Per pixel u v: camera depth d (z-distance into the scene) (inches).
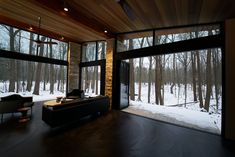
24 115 181.3
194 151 108.2
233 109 129.8
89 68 533.0
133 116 209.3
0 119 175.8
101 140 123.6
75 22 176.6
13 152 99.0
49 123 136.6
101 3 144.8
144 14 157.8
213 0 120.1
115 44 248.8
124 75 270.8
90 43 332.8
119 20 185.9
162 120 192.7
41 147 107.6
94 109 192.2
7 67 481.4
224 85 136.4
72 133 138.1
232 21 133.6
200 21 170.1
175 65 494.0
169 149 110.3
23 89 509.0
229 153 106.1
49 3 142.7
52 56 436.1
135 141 123.3
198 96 395.5
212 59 372.8
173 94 496.1
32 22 210.1
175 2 128.6
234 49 131.1
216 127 167.6
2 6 163.6
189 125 173.5
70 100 167.3
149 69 461.1
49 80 565.0
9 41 384.2
